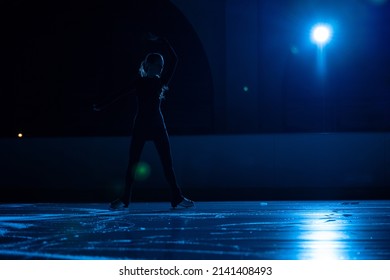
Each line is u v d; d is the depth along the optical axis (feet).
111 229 24.80
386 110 74.33
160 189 54.80
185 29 75.31
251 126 69.92
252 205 40.93
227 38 69.92
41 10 77.00
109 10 76.59
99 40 77.61
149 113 36.01
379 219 28.55
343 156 54.03
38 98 78.95
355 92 74.49
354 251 18.01
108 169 55.93
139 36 76.69
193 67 75.36
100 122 78.48
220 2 71.82
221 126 72.18
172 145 55.72
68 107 78.74
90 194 55.72
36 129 79.10
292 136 54.75
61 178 56.29
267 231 23.44
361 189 53.78
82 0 76.38
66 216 32.40
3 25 77.25
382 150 53.67
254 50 69.62
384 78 73.97
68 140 56.44
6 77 78.74
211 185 55.31
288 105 74.95
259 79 72.18
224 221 28.09
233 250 18.30
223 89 72.23
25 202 49.90
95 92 78.38
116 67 77.77
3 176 56.70
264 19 71.56
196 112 75.72
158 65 36.55
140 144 36.42
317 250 18.24
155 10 75.72
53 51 78.28
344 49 73.61
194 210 36.17
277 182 54.75
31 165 56.54
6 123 79.15
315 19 71.20
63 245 19.81
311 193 54.08
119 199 37.32
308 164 54.39
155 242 20.31
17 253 18.17
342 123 74.79
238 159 55.26
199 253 17.78
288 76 74.69
